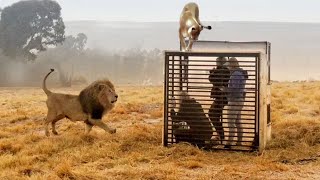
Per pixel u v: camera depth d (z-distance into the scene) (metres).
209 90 13.08
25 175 10.91
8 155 13.01
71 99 15.60
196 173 10.79
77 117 15.50
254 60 12.71
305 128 15.11
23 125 19.03
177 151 12.69
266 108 13.30
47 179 10.27
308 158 12.12
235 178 10.23
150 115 21.80
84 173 10.66
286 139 14.02
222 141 13.10
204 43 13.82
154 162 11.91
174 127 13.30
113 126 18.41
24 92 59.91
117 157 12.55
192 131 13.19
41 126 18.78
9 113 23.86
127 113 22.58
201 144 13.19
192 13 14.27
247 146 12.85
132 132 15.16
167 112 13.34
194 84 13.16
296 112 22.06
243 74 12.79
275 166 11.01
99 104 15.27
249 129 12.95
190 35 14.02
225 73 12.92
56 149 13.63
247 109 12.87
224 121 13.05
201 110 13.14
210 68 13.05
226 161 11.94
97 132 16.28
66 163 11.50
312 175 10.51
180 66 13.19
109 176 10.48
